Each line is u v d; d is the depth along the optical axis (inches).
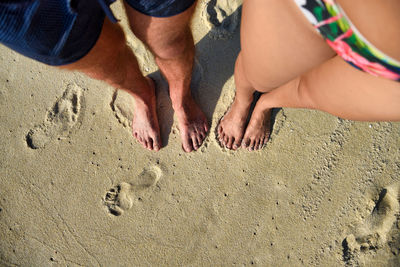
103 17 38.3
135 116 69.5
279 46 31.8
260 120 66.4
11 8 28.6
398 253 64.1
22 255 68.7
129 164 70.6
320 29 24.8
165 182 70.0
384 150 68.9
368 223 66.1
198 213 68.9
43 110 72.1
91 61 43.1
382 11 20.6
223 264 67.3
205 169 70.0
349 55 25.5
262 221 68.2
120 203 69.5
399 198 66.2
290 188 68.9
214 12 72.1
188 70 57.3
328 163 69.1
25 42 32.4
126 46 52.9
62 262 68.4
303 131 70.2
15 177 70.3
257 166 69.8
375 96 32.5
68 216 69.2
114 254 68.2
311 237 67.2
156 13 37.9
